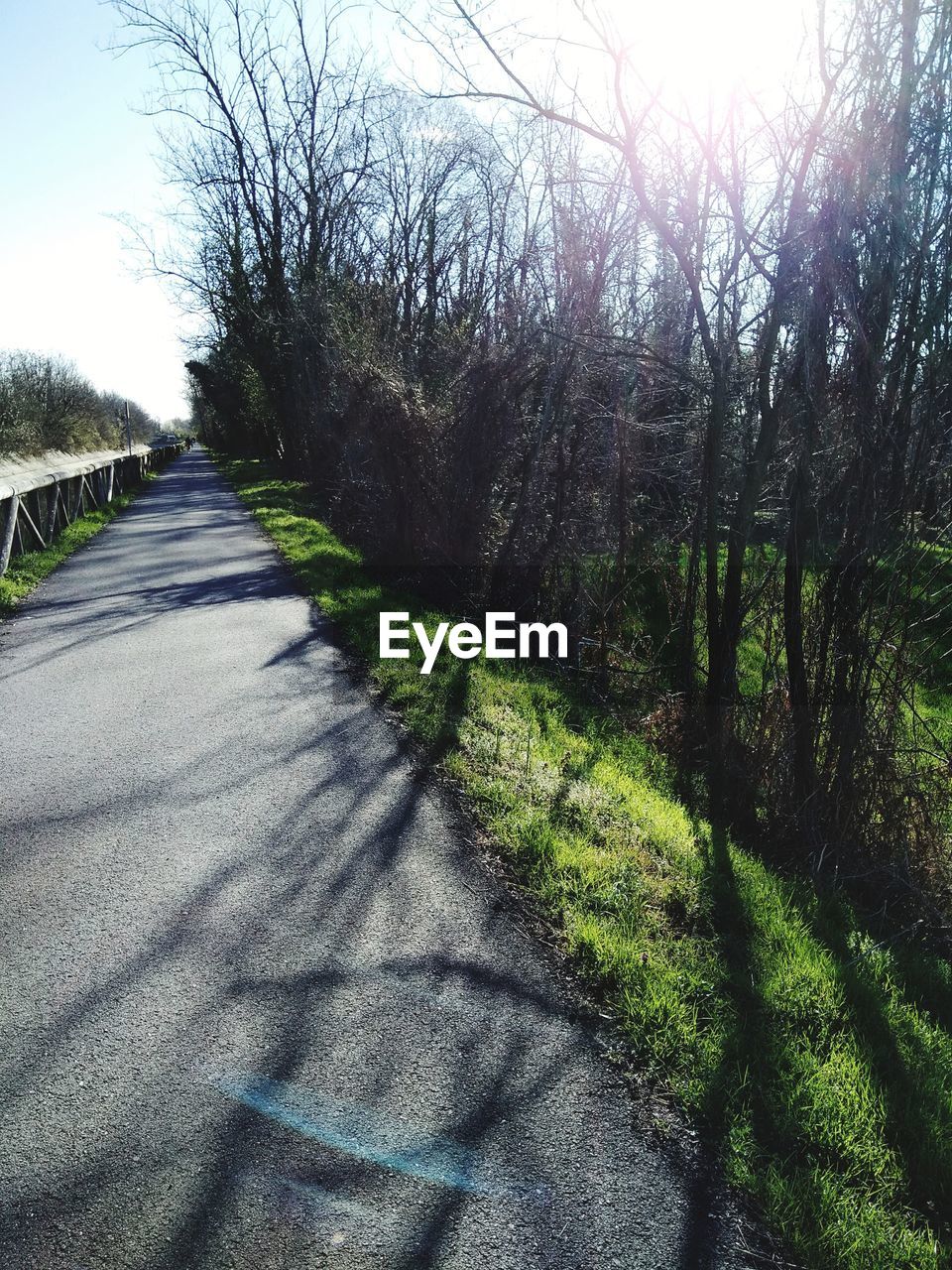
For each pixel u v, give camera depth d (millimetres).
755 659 6523
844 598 5102
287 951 3297
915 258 4672
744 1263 2096
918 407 4859
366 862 3986
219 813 4457
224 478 35969
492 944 3389
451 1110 2537
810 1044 2936
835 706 5168
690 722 6562
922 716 5328
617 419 8195
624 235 7934
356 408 12297
